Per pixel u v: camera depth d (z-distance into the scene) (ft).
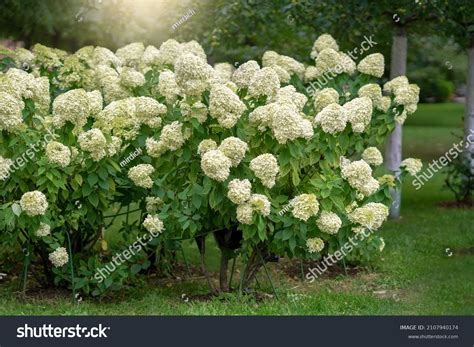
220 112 17.54
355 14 26.35
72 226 19.53
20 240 19.27
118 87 21.09
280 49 28.48
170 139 17.85
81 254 20.30
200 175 18.33
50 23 35.22
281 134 17.21
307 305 19.26
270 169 17.28
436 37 34.14
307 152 18.35
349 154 21.97
